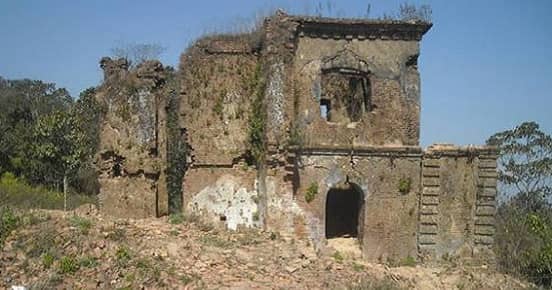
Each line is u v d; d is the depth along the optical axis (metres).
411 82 28.34
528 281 28.52
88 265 20.67
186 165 29.12
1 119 57.91
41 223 23.55
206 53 28.81
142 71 29.56
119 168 29.33
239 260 22.95
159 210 29.53
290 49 26.70
